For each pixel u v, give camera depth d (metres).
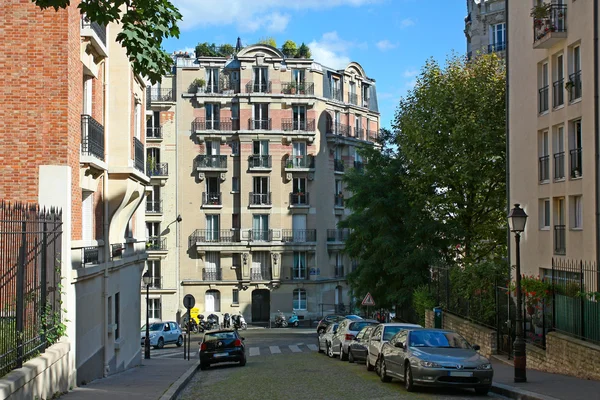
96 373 21.89
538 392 16.19
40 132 18.31
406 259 40.28
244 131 66.00
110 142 24.31
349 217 43.41
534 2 30.17
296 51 70.38
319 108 68.31
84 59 20.72
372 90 78.00
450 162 39.44
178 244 66.06
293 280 66.50
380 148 49.00
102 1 13.59
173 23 14.60
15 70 18.41
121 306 26.45
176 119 66.62
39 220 15.33
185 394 19.03
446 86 40.91
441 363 16.98
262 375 23.22
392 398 16.31
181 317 65.44
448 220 40.72
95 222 22.84
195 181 66.50
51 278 16.64
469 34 58.25
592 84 25.09
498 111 39.81
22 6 18.45
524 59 31.27
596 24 24.73
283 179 66.81
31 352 14.32
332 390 18.22
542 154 29.78
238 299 65.94
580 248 26.11
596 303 18.34
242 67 66.94
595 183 24.77
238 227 66.31
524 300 23.41
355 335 28.95
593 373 17.84
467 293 28.84
